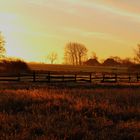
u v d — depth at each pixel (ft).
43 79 152.05
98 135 37.11
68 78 159.94
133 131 38.99
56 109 54.85
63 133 37.32
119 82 162.20
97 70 388.57
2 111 53.16
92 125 42.27
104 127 41.50
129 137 36.65
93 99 64.34
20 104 59.06
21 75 156.04
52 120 43.75
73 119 44.88
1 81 142.92
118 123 44.52
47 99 63.98
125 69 412.57
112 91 87.76
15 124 41.52
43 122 42.52
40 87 106.83
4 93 73.46
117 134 37.58
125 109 53.16
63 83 135.64
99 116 49.42
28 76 162.30
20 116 46.88
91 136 36.42
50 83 134.62
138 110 53.11
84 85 124.77
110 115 50.29
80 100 61.21
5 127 39.65
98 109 53.78
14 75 157.79
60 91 83.82
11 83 130.11
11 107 56.90
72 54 559.79
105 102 60.54
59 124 41.70
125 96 73.67
